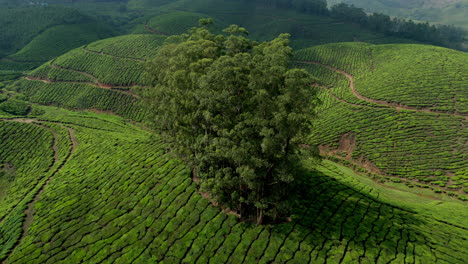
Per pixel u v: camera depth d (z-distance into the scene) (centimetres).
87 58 13850
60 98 11769
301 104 3259
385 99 9406
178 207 4538
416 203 5569
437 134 7712
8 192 6297
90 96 11538
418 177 6800
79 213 4828
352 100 9962
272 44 4634
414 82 9831
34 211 5162
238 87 3700
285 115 3084
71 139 7981
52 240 4322
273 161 3547
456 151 7206
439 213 4988
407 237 4003
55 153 7506
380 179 6862
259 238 3881
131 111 10788
